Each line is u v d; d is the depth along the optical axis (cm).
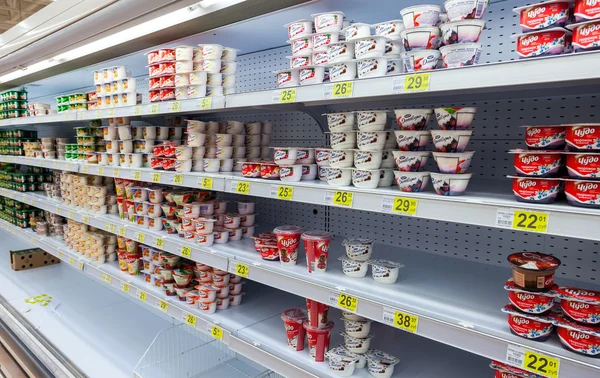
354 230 216
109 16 204
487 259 171
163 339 279
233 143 218
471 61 119
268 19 190
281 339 178
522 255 116
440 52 126
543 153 106
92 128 291
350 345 156
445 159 122
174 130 246
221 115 279
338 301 141
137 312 324
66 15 229
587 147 99
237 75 271
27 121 328
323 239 158
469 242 176
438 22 132
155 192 240
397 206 127
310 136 230
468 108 123
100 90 259
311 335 158
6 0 377
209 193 233
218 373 236
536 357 102
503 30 163
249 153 224
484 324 115
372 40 137
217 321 196
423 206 121
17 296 350
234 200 245
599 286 142
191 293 214
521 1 157
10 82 386
